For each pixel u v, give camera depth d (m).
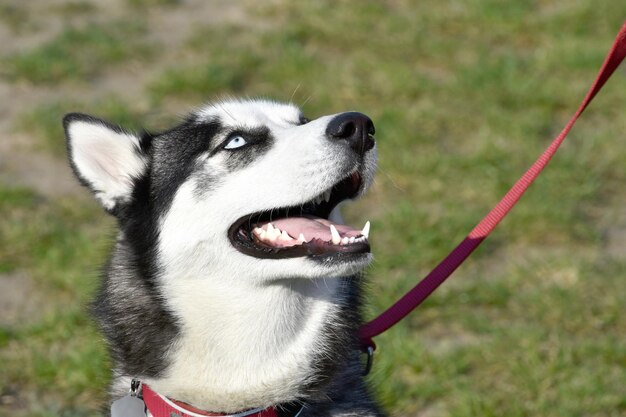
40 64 2.42
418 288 1.16
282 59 2.47
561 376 1.45
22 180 2.00
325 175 1.05
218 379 1.06
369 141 1.06
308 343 1.07
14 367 1.48
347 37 2.62
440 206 1.89
